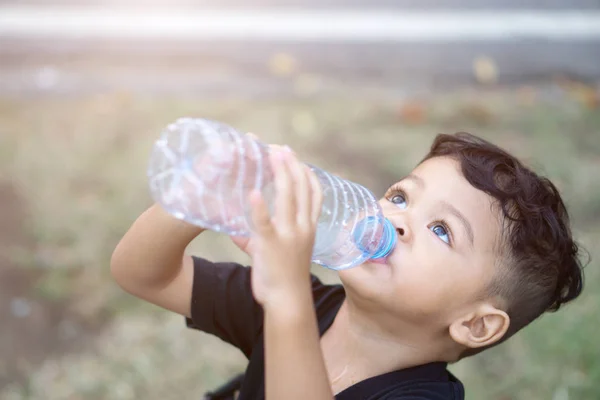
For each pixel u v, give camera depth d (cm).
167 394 297
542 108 490
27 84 483
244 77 509
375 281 155
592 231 377
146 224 168
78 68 505
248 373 170
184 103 465
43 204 371
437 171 165
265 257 126
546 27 591
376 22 583
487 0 621
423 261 154
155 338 317
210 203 132
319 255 159
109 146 416
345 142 438
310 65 530
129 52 524
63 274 342
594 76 544
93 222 362
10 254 349
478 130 463
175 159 129
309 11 589
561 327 317
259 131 438
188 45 537
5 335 318
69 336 320
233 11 582
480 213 158
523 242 159
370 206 156
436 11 604
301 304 127
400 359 161
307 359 127
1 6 565
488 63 544
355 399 155
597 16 607
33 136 421
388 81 521
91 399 295
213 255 350
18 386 299
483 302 158
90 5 572
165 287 174
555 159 427
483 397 295
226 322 176
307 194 129
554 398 294
